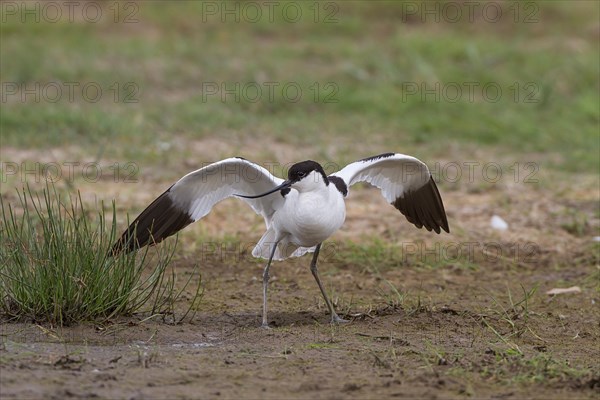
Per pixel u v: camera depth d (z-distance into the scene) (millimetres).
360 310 10594
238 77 20172
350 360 8500
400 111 18984
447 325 9945
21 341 8898
